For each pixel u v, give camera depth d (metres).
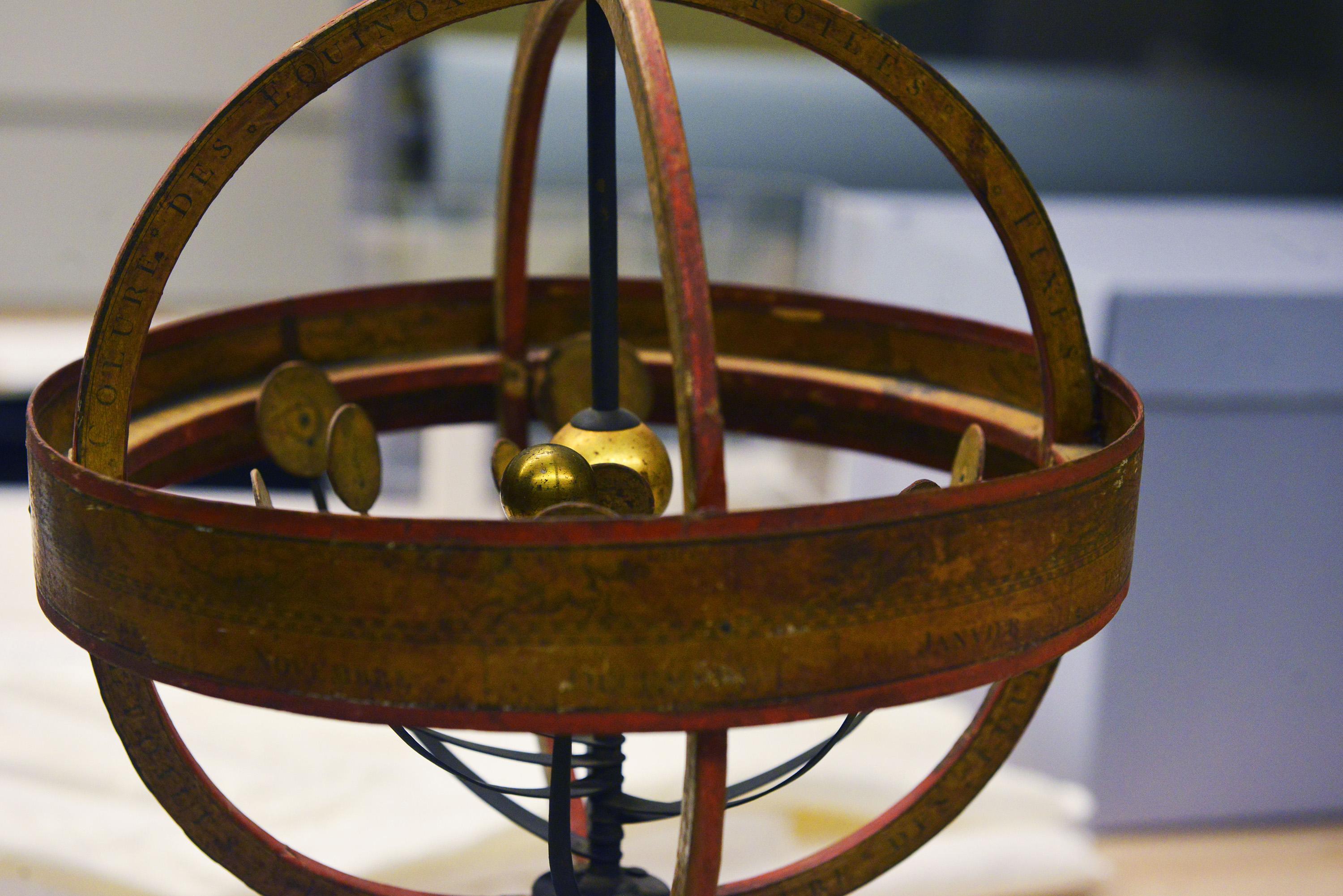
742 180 1.51
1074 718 1.15
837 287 1.50
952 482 0.58
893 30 1.54
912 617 0.47
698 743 0.48
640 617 0.46
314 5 1.37
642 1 0.48
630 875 0.59
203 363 0.60
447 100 1.48
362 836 0.82
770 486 1.65
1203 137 1.56
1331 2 1.53
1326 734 1.16
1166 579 1.09
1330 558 1.11
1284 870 1.12
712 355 0.46
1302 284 1.03
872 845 0.56
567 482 0.54
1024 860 0.90
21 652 1.01
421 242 1.40
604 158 0.57
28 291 1.42
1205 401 1.04
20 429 1.38
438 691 0.46
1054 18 1.53
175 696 0.94
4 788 0.83
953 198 1.53
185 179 0.51
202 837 0.54
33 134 1.36
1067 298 0.53
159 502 0.47
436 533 0.46
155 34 1.34
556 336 0.66
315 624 0.47
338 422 0.57
